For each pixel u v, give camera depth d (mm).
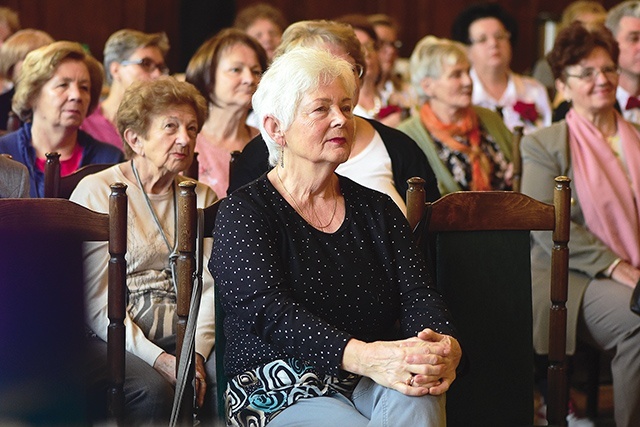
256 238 2686
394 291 2836
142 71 5645
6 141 4527
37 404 1339
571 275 4301
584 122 4539
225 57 4551
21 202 2844
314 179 2775
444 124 5332
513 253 3219
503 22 7168
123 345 2992
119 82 5684
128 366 3205
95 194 3482
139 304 3412
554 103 7332
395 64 8266
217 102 4609
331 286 2729
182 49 10211
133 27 10523
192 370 2859
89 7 10359
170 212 3566
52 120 4426
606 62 4469
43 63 4387
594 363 4547
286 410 2693
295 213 2773
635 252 4379
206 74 4566
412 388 2527
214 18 10109
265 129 2807
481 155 5312
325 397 2693
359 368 2561
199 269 2863
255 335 2727
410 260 2863
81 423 1358
